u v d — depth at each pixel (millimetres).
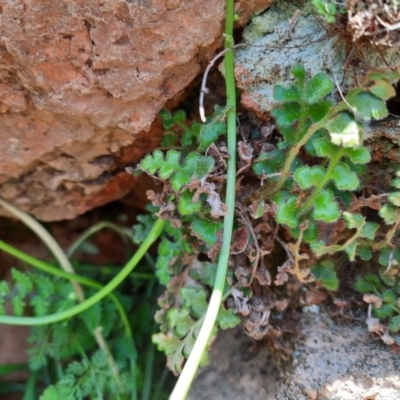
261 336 194
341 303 204
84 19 168
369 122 177
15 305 235
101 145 212
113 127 198
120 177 241
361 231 176
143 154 230
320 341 200
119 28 169
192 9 169
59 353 255
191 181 171
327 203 168
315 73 178
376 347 193
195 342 175
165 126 210
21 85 187
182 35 174
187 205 176
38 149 210
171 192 189
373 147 184
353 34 155
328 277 201
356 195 194
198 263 209
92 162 222
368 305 205
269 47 181
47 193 237
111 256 302
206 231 181
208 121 206
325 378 189
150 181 257
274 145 187
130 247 299
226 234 172
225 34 175
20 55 173
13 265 295
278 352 210
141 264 295
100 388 238
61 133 204
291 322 208
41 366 269
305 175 165
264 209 183
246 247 189
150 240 217
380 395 179
